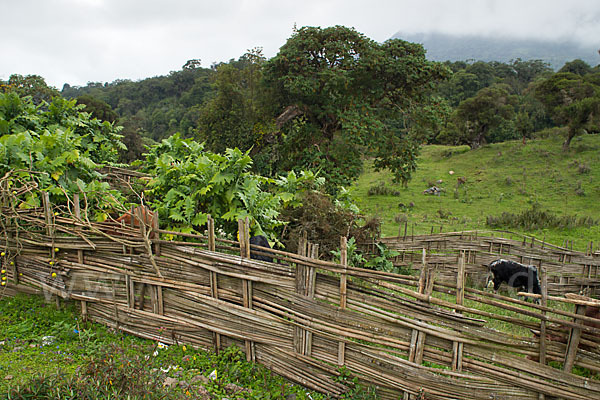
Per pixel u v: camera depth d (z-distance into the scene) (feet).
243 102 65.05
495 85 202.80
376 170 61.16
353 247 31.81
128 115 239.50
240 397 14.43
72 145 25.11
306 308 15.42
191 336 17.51
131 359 13.82
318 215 31.63
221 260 16.35
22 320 18.61
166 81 281.95
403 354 14.43
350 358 15.10
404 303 14.07
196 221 22.59
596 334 12.59
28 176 21.53
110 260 18.34
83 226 18.35
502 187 92.38
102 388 12.12
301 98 59.41
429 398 14.08
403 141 58.80
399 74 56.39
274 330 16.07
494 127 144.46
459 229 60.13
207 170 24.67
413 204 79.66
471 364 13.65
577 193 82.43
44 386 12.10
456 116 145.28
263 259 18.48
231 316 16.65
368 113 56.80
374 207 79.20
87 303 19.19
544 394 13.12
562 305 27.35
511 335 13.23
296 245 28.94
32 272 19.83
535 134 148.36
